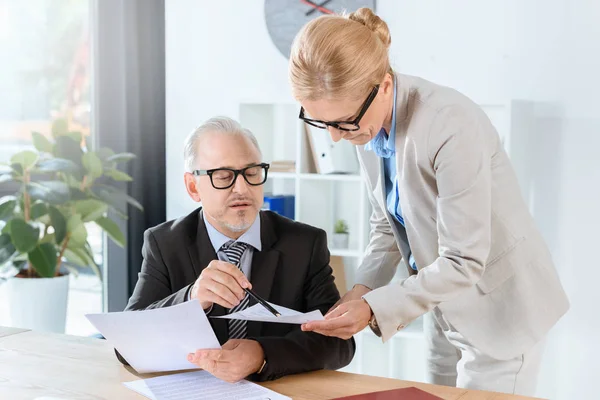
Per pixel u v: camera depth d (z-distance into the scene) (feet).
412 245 6.12
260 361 5.08
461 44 10.57
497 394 4.77
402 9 10.85
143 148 13.21
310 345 5.32
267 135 12.00
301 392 4.83
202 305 5.17
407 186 5.77
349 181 11.46
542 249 6.06
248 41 11.93
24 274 11.94
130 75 12.94
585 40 9.91
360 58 4.84
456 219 5.25
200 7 12.25
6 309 12.09
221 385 4.95
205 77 12.31
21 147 12.31
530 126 10.34
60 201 11.59
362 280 6.80
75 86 12.70
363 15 5.13
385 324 5.09
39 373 5.21
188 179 6.01
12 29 12.07
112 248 13.07
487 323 6.01
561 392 10.37
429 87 5.52
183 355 5.08
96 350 5.76
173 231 6.09
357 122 5.05
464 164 5.24
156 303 5.42
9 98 12.12
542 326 5.98
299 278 6.06
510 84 10.37
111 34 12.65
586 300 10.15
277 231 6.22
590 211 10.05
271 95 11.84
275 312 4.67
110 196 12.15
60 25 12.47
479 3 10.43
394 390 4.84
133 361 5.18
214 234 6.03
